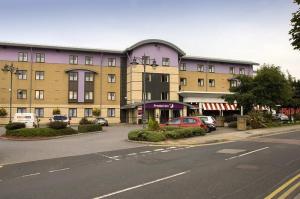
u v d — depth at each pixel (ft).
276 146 68.90
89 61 192.03
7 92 175.83
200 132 93.66
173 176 38.60
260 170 42.01
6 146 74.59
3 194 30.99
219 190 31.71
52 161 52.21
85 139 91.25
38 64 181.68
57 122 103.55
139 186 33.63
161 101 184.24
